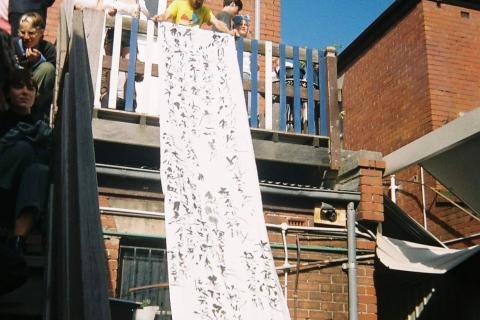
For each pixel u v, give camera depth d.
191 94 5.70
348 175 6.45
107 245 5.46
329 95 6.46
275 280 4.86
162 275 5.64
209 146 5.45
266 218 6.09
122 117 5.78
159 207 5.75
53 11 8.62
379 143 11.50
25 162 3.68
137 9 6.92
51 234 3.06
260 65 8.70
